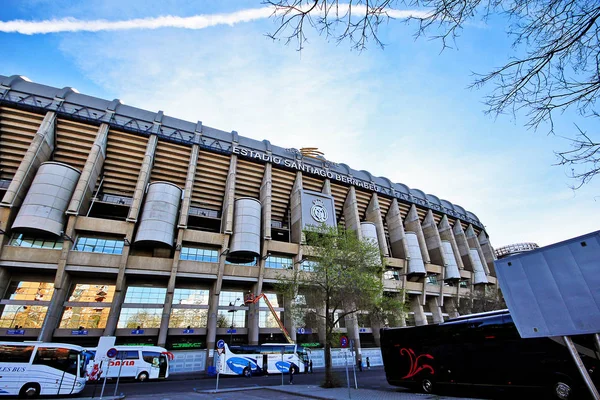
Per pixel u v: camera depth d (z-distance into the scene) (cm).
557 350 1138
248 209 4356
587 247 548
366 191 5912
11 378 1669
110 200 4219
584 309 529
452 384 1451
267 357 3275
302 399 1600
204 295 4062
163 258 3741
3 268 3169
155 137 4259
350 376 2927
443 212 6875
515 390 1230
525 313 605
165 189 3962
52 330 3127
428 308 5853
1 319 3088
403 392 1655
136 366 2716
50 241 3397
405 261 5450
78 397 1728
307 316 2686
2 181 3753
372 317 2845
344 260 2375
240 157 4816
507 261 660
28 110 3747
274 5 353
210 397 1688
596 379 1012
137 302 3697
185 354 3506
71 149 3972
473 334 1416
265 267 4294
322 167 5622
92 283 3591
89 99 4197
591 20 359
